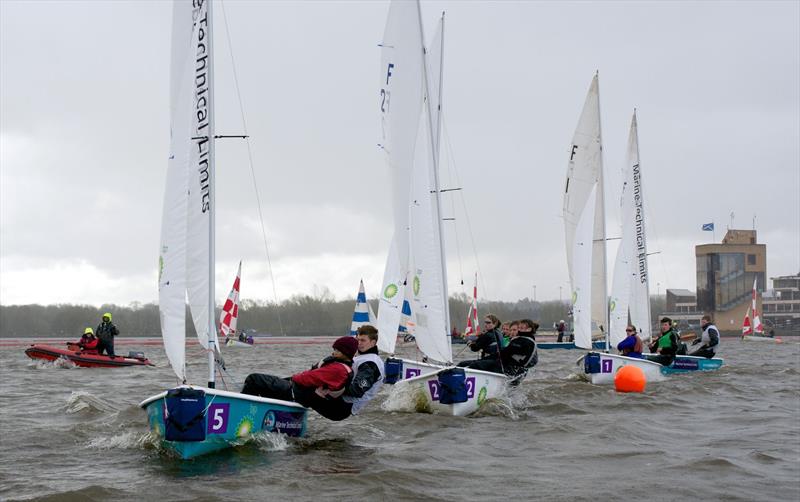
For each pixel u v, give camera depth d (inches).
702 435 415.8
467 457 346.6
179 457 334.6
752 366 999.0
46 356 983.6
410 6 588.1
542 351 1461.6
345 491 280.1
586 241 892.6
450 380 465.7
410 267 573.3
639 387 636.7
